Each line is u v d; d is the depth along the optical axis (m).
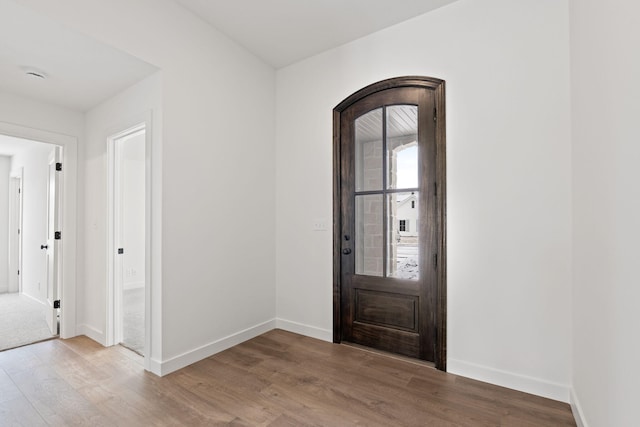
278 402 2.00
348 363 2.55
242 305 3.03
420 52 2.58
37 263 4.54
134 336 3.23
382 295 2.78
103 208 3.02
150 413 1.88
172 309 2.41
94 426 1.76
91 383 2.22
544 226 2.08
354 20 2.65
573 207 1.93
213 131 2.76
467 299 2.34
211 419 1.83
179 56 2.48
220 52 2.82
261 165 3.28
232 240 2.93
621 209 1.16
